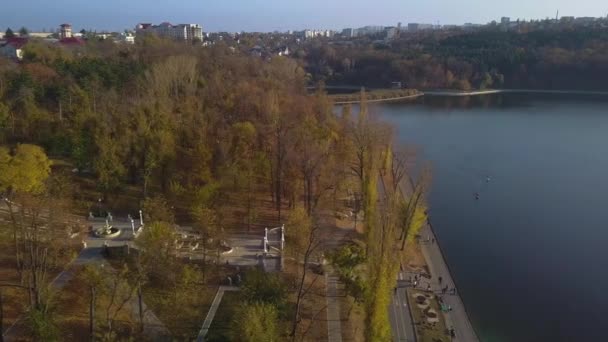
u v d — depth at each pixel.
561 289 92.62
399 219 97.94
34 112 117.81
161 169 100.19
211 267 78.50
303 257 85.94
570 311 86.25
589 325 82.75
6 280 68.38
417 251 103.06
